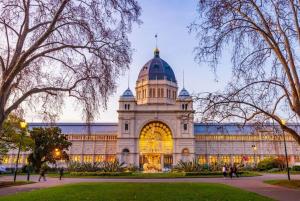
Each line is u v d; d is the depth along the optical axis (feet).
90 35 58.23
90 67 59.21
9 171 265.54
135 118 351.25
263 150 363.35
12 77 53.36
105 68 58.13
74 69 61.52
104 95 57.82
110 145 375.04
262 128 79.97
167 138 355.15
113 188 87.92
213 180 142.92
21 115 67.10
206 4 70.13
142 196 68.95
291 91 74.69
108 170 203.21
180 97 354.54
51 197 67.92
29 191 89.61
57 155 269.23
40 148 254.88
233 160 364.79
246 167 287.48
